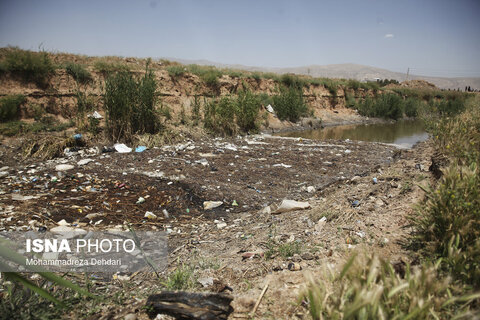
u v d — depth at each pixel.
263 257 3.06
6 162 6.79
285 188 6.08
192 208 4.95
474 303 1.96
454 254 2.24
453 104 23.80
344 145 10.96
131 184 5.61
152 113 9.75
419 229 2.88
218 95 17.08
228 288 2.54
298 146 10.49
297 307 2.18
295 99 18.39
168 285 2.62
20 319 2.15
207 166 7.19
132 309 2.33
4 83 10.22
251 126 13.89
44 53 11.30
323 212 4.06
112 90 9.05
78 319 2.23
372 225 3.43
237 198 5.41
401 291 1.86
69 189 5.23
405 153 9.48
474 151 3.90
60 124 9.95
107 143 8.77
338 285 2.09
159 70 15.55
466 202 2.57
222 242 3.72
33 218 4.06
